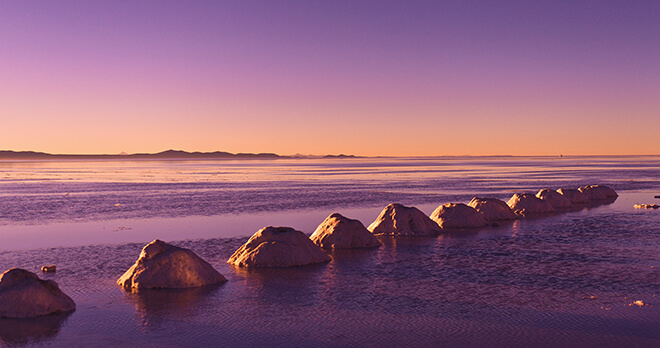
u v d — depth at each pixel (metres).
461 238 21.72
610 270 15.55
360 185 55.06
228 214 29.61
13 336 10.35
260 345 9.81
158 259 14.22
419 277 14.88
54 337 10.29
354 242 19.86
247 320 11.20
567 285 13.85
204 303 12.43
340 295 13.05
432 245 20.09
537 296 12.84
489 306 12.05
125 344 9.91
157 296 13.03
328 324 10.92
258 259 16.44
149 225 25.25
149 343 9.95
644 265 16.20
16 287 11.88
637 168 110.69
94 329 10.73
